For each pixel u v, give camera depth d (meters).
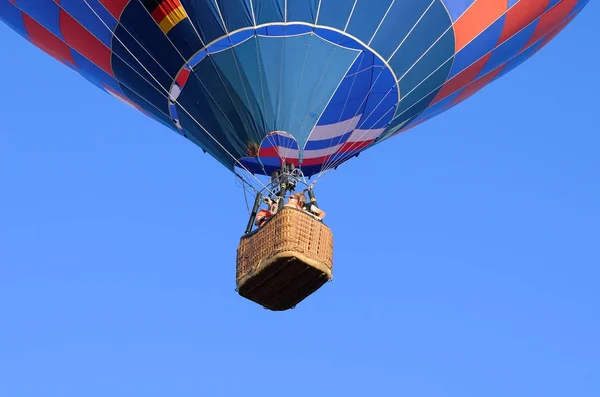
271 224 28.00
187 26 30.03
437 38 31.38
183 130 32.81
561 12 34.12
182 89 31.34
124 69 32.31
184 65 30.80
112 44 31.67
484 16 31.83
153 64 31.27
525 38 34.00
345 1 29.73
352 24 30.09
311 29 29.97
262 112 30.86
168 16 30.06
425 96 33.22
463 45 32.19
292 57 30.28
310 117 31.12
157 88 31.84
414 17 30.56
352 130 32.44
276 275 27.92
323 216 28.73
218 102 31.05
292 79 30.55
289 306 29.45
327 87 30.86
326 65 30.55
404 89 32.16
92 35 31.83
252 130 31.12
